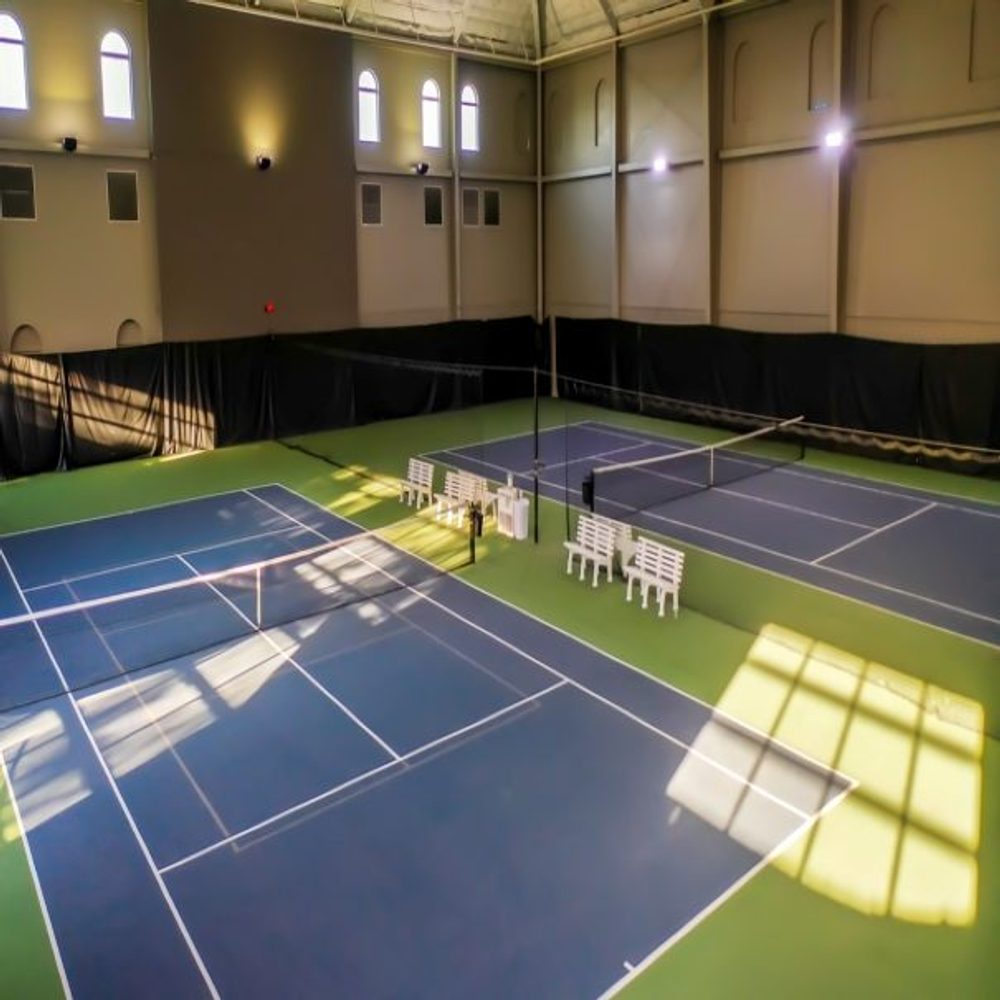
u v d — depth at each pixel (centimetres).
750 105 2719
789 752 1029
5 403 2325
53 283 2464
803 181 2620
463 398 3303
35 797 967
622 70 3064
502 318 3416
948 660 1249
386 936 765
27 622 1401
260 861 862
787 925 770
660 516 1912
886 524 1847
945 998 693
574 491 2133
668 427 2908
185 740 1070
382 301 3127
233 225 2703
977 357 2244
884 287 2494
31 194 2400
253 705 1146
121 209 2544
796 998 696
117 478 2331
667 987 708
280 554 1714
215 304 2709
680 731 1073
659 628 1356
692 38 2811
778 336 2686
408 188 3122
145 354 2547
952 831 890
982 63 2206
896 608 1428
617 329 3203
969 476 2256
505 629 1354
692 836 885
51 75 2380
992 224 2252
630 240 3156
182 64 2534
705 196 2855
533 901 802
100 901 812
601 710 1122
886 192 2447
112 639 1341
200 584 1551
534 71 3344
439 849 873
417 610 1428
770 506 1980
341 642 1319
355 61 2920
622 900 802
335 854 870
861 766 1001
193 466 2459
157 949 756
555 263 3469
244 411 2759
